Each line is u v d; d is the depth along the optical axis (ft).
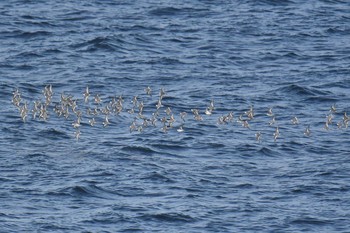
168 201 189.98
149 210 185.78
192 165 207.82
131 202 189.26
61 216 183.01
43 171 201.46
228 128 230.27
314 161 211.61
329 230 180.86
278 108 246.68
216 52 291.79
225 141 221.66
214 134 225.97
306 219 183.93
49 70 271.49
